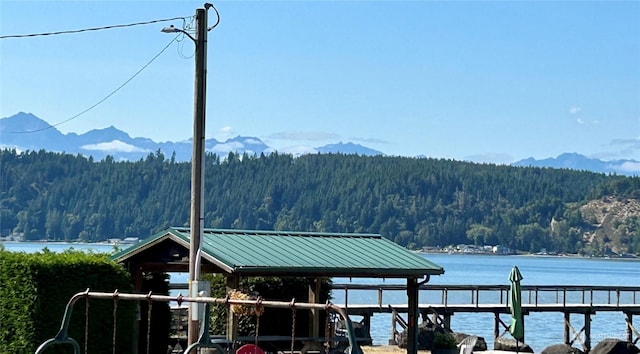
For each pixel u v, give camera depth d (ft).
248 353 54.29
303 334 97.96
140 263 87.25
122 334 77.25
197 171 77.87
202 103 78.23
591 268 645.10
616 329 203.21
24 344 72.79
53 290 73.51
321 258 88.28
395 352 122.72
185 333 106.42
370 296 231.30
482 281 370.12
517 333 111.96
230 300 52.01
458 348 106.83
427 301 219.61
